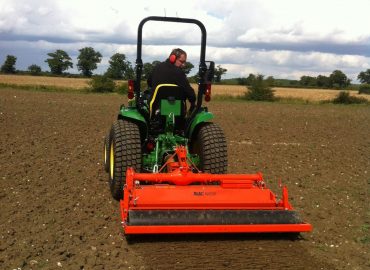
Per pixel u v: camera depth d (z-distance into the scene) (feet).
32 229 16.96
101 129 42.19
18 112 52.60
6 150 30.53
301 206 20.90
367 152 35.68
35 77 245.65
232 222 15.92
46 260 14.58
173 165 18.01
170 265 14.49
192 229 15.44
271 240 16.78
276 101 112.27
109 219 18.34
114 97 91.66
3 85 121.08
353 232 17.94
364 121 61.57
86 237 16.48
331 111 79.00
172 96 19.97
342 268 14.75
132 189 16.57
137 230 15.21
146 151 20.92
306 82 315.58
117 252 15.19
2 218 18.04
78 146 33.09
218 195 16.80
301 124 54.49
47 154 29.89
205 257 15.16
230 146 36.01
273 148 35.73
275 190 23.29
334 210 20.52
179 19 20.51
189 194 16.63
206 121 21.06
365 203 21.75
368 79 329.72
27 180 23.49
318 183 25.13
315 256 15.57
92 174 25.13
